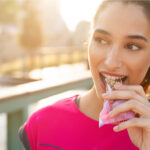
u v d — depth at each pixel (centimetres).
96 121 108
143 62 94
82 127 109
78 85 365
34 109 549
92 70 102
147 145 97
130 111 94
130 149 103
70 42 3438
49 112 117
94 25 100
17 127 267
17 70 1658
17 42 2530
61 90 325
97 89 102
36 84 309
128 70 94
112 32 93
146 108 91
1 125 508
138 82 98
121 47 93
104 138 106
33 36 2478
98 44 97
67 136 110
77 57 1658
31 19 2473
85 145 107
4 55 2662
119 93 92
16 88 282
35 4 2502
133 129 102
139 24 91
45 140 113
